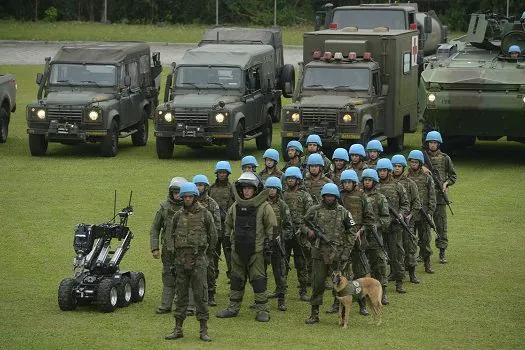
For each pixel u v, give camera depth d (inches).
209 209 865.5
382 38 1589.6
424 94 1544.0
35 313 837.8
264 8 4099.4
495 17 1700.3
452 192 1375.5
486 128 1547.7
